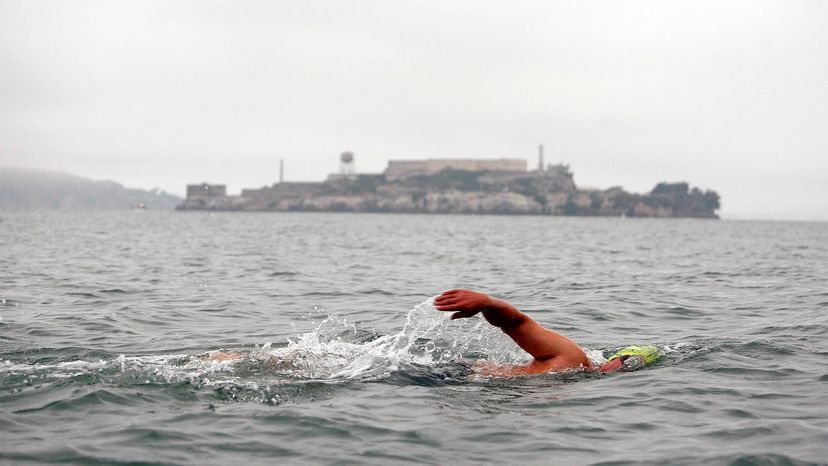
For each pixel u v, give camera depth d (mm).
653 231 94812
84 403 6961
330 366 8484
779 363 9109
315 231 76188
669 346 10242
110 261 27078
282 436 6234
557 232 83125
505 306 8391
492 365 8781
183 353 10031
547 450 5992
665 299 16266
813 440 6125
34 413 6680
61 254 30312
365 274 23078
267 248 39500
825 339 10836
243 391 7469
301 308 14875
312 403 7148
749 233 88312
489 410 7027
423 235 66312
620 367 8758
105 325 12188
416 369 8492
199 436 6195
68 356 9602
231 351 9008
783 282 20516
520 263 28953
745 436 6273
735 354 9648
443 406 7133
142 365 8344
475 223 142500
